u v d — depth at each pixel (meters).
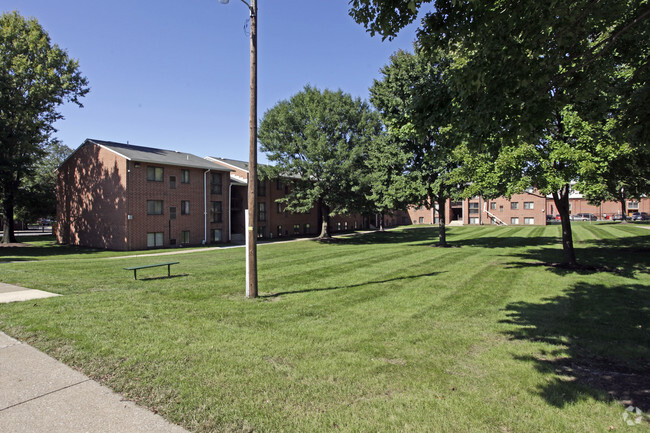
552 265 13.82
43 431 3.15
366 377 4.30
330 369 4.50
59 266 14.62
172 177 30.52
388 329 6.21
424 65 20.19
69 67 28.86
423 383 4.16
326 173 29.52
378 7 5.10
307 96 31.48
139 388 3.94
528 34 4.64
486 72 4.84
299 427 3.26
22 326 5.94
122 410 3.52
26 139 26.39
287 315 7.03
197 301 8.11
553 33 4.92
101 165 29.20
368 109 33.78
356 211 31.23
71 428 3.20
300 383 4.12
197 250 26.33
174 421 3.34
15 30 26.48
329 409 3.58
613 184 16.88
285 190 43.53
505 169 12.00
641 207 64.56
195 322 6.39
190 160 33.19
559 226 46.47
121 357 4.73
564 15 4.62
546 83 5.03
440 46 5.32
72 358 4.70
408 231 45.19
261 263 15.81
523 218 54.50
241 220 39.22
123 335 5.55
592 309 7.63
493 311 7.50
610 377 4.42
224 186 35.31
